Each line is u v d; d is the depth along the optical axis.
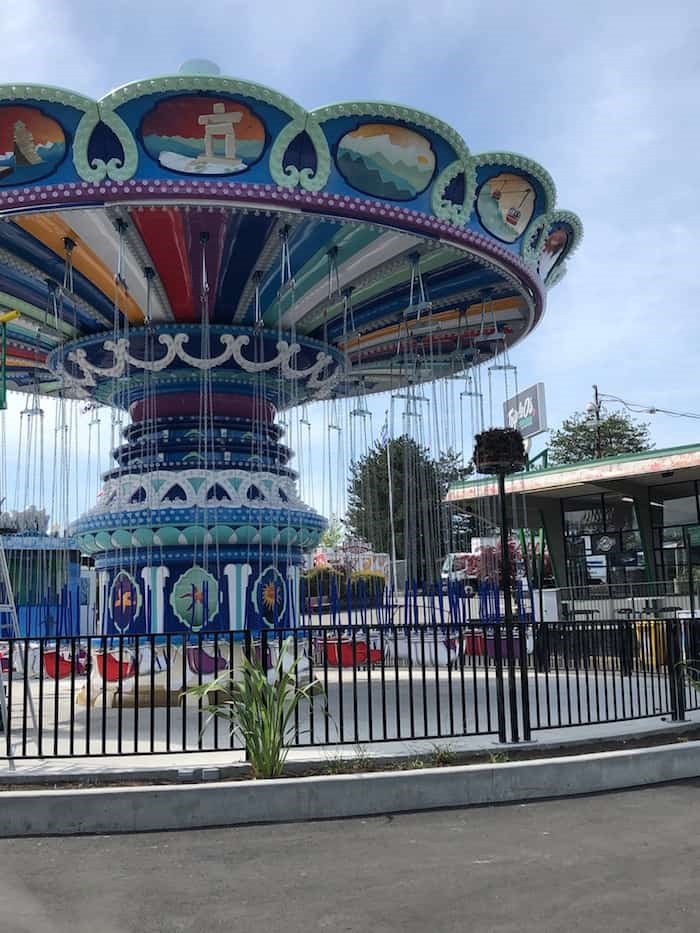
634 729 8.48
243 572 11.60
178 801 6.24
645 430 49.19
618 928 4.15
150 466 12.12
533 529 28.59
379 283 11.45
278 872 5.12
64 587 15.20
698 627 10.59
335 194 9.02
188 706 10.77
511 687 7.88
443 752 7.30
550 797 6.95
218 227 9.44
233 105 8.45
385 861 5.30
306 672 11.68
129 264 10.36
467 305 12.76
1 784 6.76
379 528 28.25
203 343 11.68
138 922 4.34
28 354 13.97
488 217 10.30
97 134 8.53
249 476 11.98
